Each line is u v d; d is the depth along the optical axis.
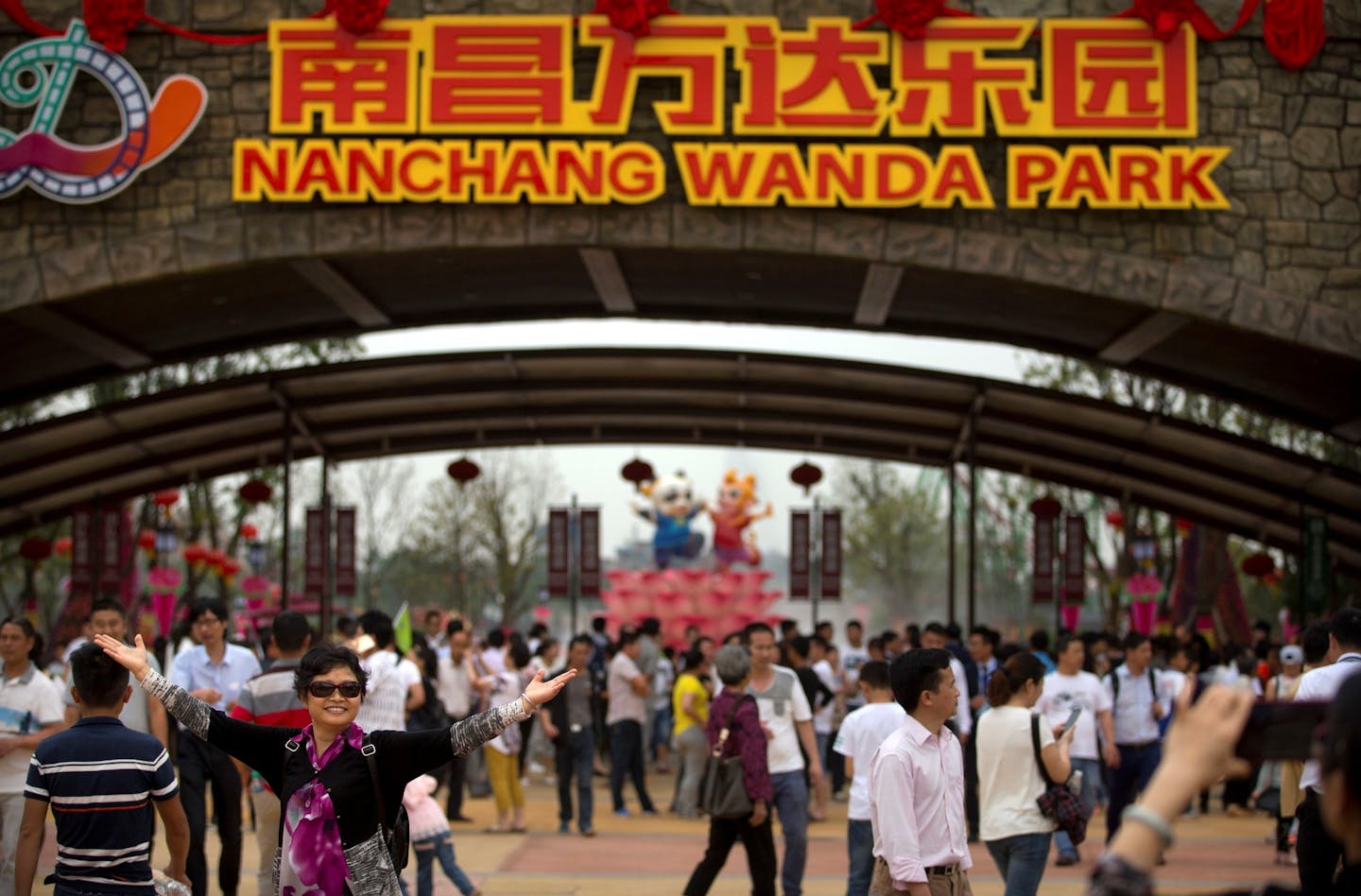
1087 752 12.37
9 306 15.82
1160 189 15.45
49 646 24.45
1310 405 20.16
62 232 15.93
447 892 11.27
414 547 51.16
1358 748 2.55
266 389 21.50
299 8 16.00
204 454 24.64
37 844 5.90
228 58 16.06
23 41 16.03
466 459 25.69
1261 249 15.70
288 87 15.70
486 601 54.16
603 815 16.75
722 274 18.41
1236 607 30.45
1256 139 15.80
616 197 15.53
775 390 22.31
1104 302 17.12
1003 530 36.50
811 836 14.88
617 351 20.86
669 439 26.14
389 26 15.68
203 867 9.41
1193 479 24.33
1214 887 11.23
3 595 38.72
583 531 27.58
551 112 15.61
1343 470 21.25
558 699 14.80
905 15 15.52
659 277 18.73
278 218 15.88
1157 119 15.50
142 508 34.25
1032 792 7.28
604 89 15.65
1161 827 2.67
